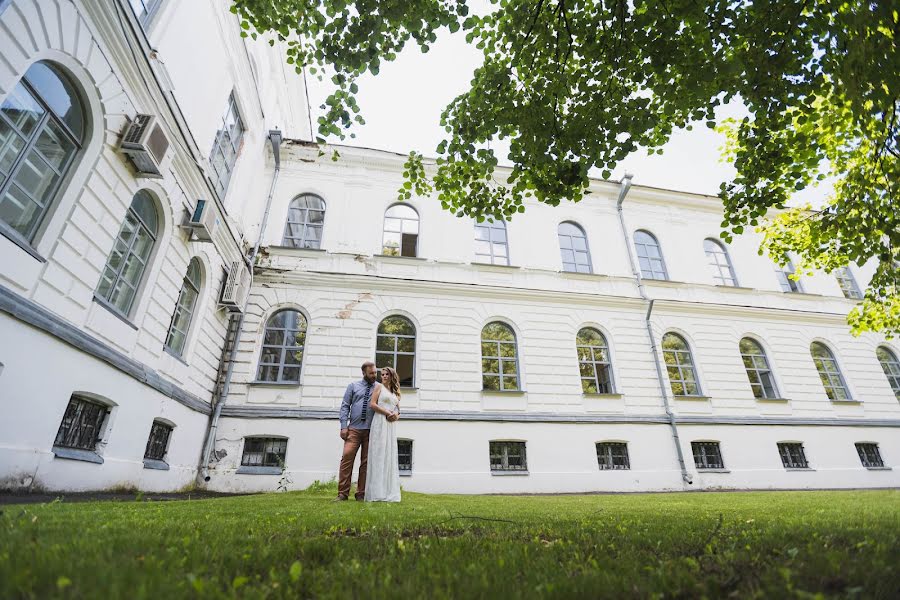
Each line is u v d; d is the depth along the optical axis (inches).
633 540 100.8
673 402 560.1
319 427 453.4
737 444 551.8
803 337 642.2
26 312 197.9
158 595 50.7
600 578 64.4
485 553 84.6
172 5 309.6
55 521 100.6
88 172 240.2
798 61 197.2
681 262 658.2
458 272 571.2
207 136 382.3
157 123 273.0
